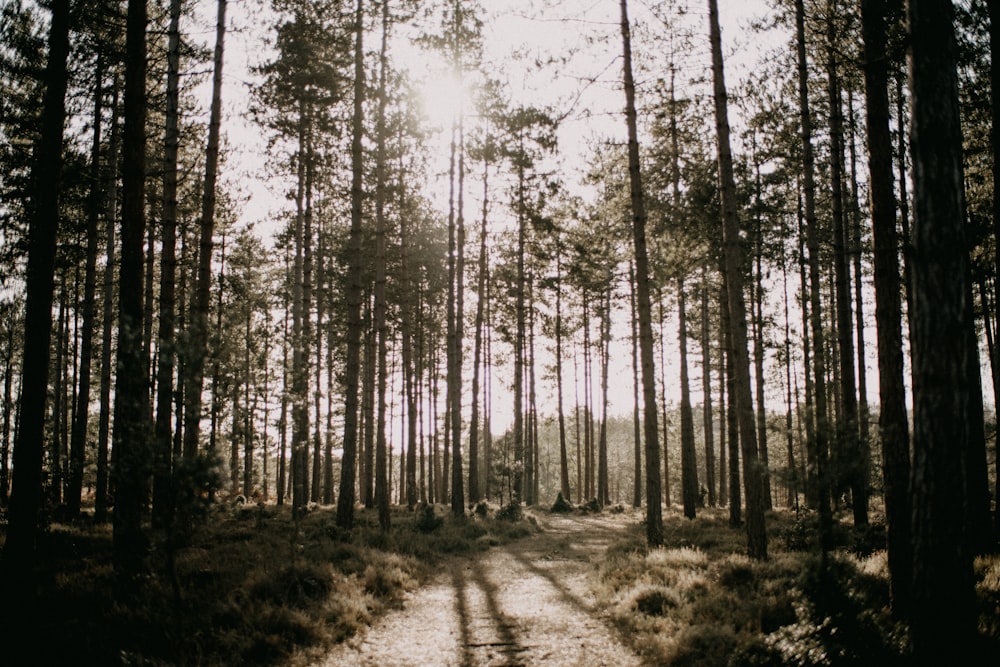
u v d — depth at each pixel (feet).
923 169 17.44
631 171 45.62
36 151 44.60
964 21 36.11
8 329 84.12
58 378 82.43
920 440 17.26
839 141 46.11
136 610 24.58
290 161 64.08
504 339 97.45
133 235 30.07
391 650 24.75
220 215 75.25
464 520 64.23
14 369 99.55
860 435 24.99
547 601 32.32
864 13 25.41
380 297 58.44
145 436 20.49
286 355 36.73
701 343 96.73
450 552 49.01
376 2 53.52
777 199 61.16
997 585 23.70
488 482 95.45
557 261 88.12
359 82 53.16
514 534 59.16
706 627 23.39
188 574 30.40
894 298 24.30
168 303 38.78
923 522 17.10
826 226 68.64
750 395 37.73
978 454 32.27
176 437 43.68
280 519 58.13
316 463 97.40
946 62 17.53
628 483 259.19
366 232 82.69
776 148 53.93
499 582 37.78
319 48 51.70
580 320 113.50
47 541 36.50
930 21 17.60
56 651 20.76
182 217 69.72
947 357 16.93
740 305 38.19
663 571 32.53
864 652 19.08
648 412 44.83
